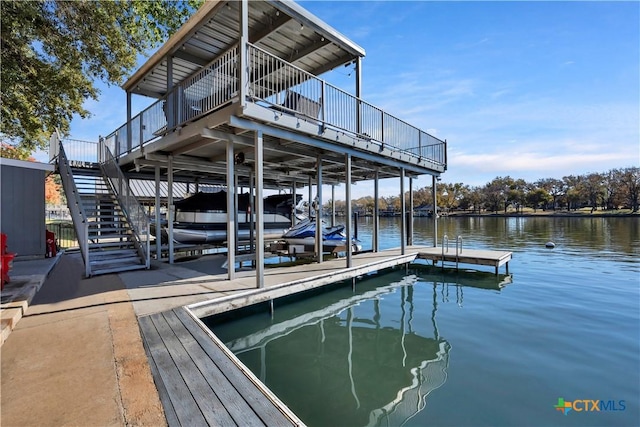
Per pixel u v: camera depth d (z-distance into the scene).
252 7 5.71
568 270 9.01
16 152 15.29
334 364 3.79
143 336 3.17
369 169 9.94
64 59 10.26
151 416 1.94
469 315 5.50
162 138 6.27
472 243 15.02
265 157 8.48
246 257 7.45
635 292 6.77
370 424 2.67
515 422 2.69
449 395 3.11
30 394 2.17
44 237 8.22
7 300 3.98
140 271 6.47
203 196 9.88
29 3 8.52
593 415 2.77
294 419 1.91
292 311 5.70
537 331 4.73
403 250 9.29
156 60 7.35
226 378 2.40
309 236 9.25
